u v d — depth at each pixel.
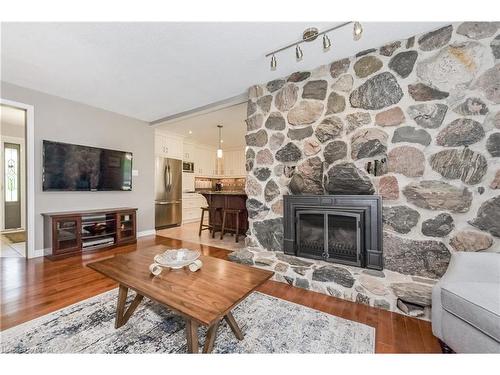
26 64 2.43
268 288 2.24
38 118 3.14
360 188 2.26
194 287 1.36
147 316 1.73
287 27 1.87
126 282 1.42
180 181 5.81
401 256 2.06
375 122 2.18
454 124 1.85
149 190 4.68
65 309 1.83
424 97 1.96
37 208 3.16
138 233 4.47
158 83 2.93
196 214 6.54
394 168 2.09
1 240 4.12
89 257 3.17
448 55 1.87
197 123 4.79
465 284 1.27
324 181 2.48
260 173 2.94
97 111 3.81
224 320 1.68
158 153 5.31
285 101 2.75
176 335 1.51
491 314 1.06
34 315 1.73
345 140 2.35
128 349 1.38
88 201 3.71
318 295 2.10
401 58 2.06
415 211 2.00
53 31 1.89
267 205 2.87
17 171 5.11
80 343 1.43
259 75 2.73
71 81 2.86
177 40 2.03
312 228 2.54
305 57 2.34
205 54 2.26
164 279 1.46
